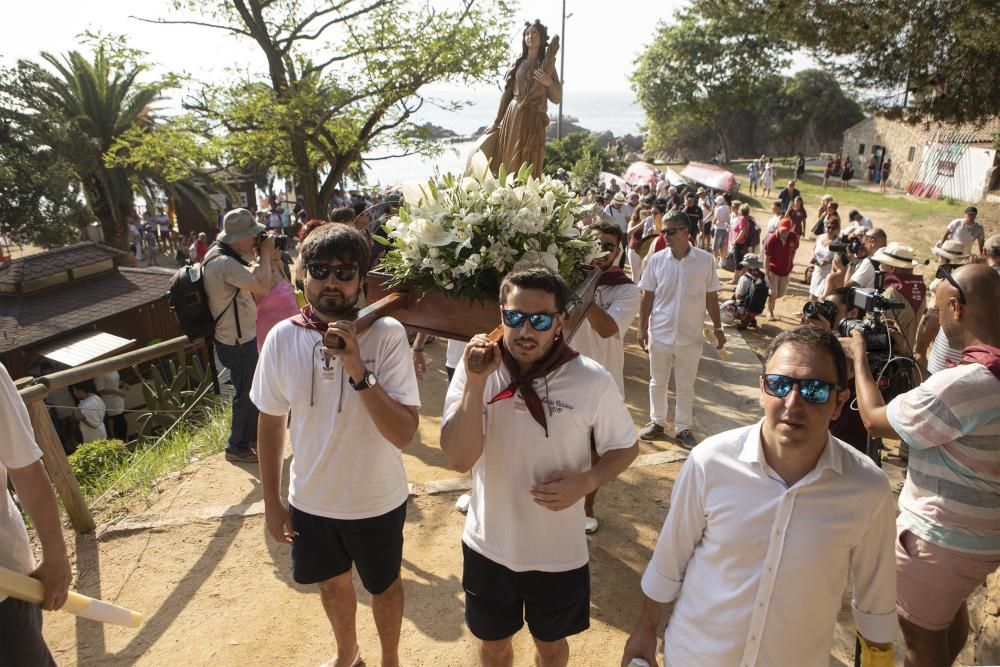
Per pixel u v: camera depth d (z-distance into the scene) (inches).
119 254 676.1
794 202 713.0
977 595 141.2
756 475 79.0
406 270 130.3
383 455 108.7
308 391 104.8
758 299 406.9
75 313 597.6
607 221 171.6
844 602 147.0
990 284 102.2
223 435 226.7
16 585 86.1
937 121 445.1
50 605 92.4
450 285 126.9
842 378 76.9
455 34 608.4
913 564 103.1
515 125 216.2
